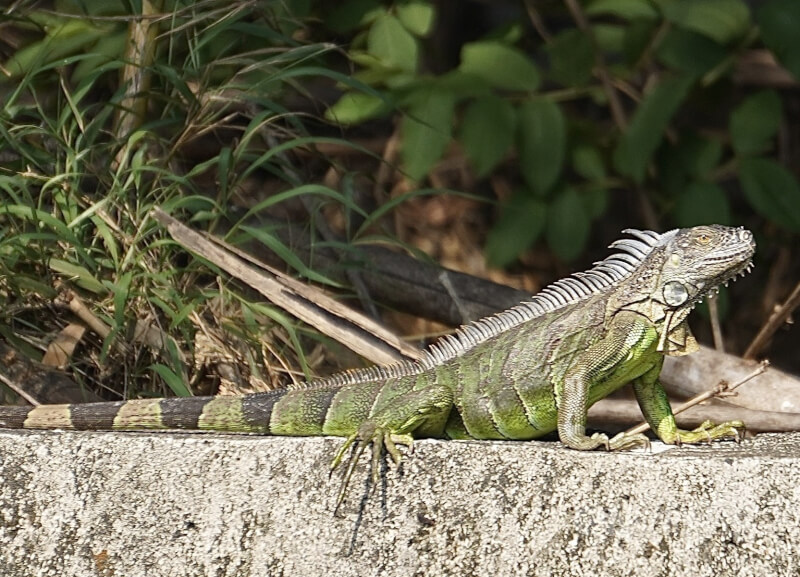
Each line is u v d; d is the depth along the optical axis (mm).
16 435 7027
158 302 9641
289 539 6914
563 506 6812
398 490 6941
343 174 14086
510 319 8117
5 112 10516
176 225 9492
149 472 6969
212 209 11047
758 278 16469
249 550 6914
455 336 8422
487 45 13148
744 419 9680
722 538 6719
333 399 7723
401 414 7535
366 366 10438
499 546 6840
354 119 12805
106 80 13102
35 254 9766
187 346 10023
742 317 16203
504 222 13891
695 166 13992
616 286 7883
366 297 12242
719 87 14703
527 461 6867
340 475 6969
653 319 7684
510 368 7840
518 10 17469
